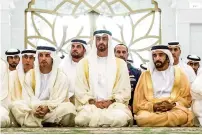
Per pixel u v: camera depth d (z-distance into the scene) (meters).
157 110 7.20
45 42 11.95
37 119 7.17
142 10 11.92
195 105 7.40
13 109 7.23
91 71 7.43
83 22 11.98
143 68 9.18
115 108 7.13
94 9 11.93
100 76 7.44
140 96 7.42
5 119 7.05
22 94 7.45
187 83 7.41
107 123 7.02
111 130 6.36
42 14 11.95
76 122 7.07
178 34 11.60
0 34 11.54
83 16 11.98
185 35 11.59
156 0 11.88
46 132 6.10
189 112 7.18
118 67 7.46
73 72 8.12
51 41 11.94
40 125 7.16
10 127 7.21
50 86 7.39
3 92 7.23
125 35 11.95
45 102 7.26
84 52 8.20
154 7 11.91
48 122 7.27
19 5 11.88
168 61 7.46
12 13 11.83
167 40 11.84
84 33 11.97
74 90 7.68
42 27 11.95
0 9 11.54
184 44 11.59
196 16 11.59
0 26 11.56
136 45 11.94
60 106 7.20
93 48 7.52
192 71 8.70
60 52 11.95
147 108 7.26
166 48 7.42
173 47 8.70
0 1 11.51
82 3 11.98
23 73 7.71
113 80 7.42
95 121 7.03
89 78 7.42
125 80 7.42
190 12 11.59
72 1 11.98
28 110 7.19
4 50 11.54
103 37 7.46
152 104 7.25
